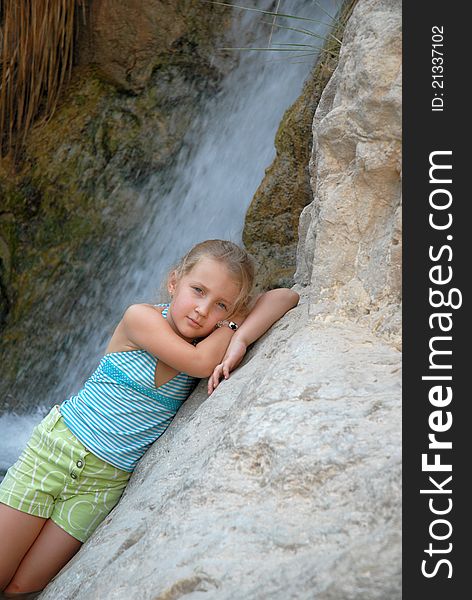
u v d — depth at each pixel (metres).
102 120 6.93
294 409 2.09
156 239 6.61
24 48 6.76
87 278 6.61
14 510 2.98
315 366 2.25
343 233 2.61
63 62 6.94
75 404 3.06
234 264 2.89
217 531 1.92
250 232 5.29
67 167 6.81
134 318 2.93
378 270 2.50
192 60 6.98
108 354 3.05
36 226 6.71
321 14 6.48
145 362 2.97
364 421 2.00
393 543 1.71
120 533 2.35
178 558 1.91
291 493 1.91
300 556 1.77
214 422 2.53
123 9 6.96
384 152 2.47
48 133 6.88
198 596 1.81
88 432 2.99
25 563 3.03
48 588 2.50
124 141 6.88
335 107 2.72
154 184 6.79
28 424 6.10
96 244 6.68
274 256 5.20
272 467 1.98
